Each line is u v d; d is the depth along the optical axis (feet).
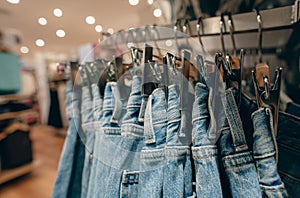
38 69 12.62
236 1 1.97
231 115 1.16
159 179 1.23
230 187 1.16
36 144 10.23
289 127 1.31
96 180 1.56
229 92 1.16
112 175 1.43
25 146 7.37
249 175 1.14
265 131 1.14
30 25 4.93
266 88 1.15
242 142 1.16
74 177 1.95
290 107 1.59
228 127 1.16
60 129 11.25
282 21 1.33
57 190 1.92
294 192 1.33
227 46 1.84
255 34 1.83
